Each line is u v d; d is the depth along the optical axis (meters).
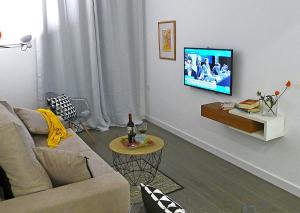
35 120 3.51
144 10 5.25
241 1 3.39
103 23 5.04
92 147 4.51
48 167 2.09
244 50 3.45
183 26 4.37
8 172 1.97
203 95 4.20
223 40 3.71
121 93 5.37
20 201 1.89
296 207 2.92
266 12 3.13
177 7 4.43
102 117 5.33
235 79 3.63
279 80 3.10
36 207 1.84
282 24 2.98
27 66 4.76
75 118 4.65
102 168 2.83
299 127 2.98
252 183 3.38
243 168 3.71
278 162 3.26
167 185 3.37
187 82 4.30
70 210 1.93
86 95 5.17
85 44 5.03
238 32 3.49
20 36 4.62
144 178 3.53
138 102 5.63
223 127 3.95
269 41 3.14
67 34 4.86
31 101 4.90
